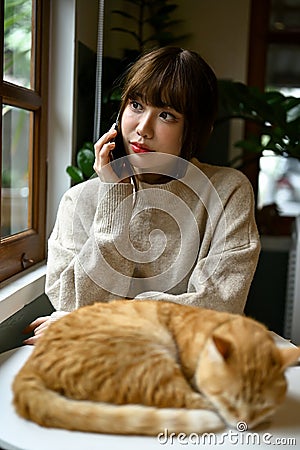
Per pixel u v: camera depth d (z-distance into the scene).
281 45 2.36
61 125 1.49
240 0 2.21
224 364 0.67
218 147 2.17
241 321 0.76
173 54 1.04
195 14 2.22
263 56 2.30
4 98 1.17
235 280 1.02
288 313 1.99
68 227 1.10
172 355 0.73
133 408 0.67
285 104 1.75
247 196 1.10
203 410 0.68
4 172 1.26
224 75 2.26
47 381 0.70
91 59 1.63
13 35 1.24
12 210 1.33
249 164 2.18
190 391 0.69
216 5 2.21
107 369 0.68
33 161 1.42
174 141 1.04
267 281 2.19
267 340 0.71
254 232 1.08
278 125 1.74
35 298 1.24
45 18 1.41
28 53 1.36
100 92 1.55
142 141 1.03
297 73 2.38
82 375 0.68
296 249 1.83
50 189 1.51
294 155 1.82
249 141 1.97
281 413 0.74
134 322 0.78
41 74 1.41
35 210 1.43
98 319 0.79
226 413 0.67
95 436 0.67
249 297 2.21
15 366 0.88
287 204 2.51
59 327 0.77
